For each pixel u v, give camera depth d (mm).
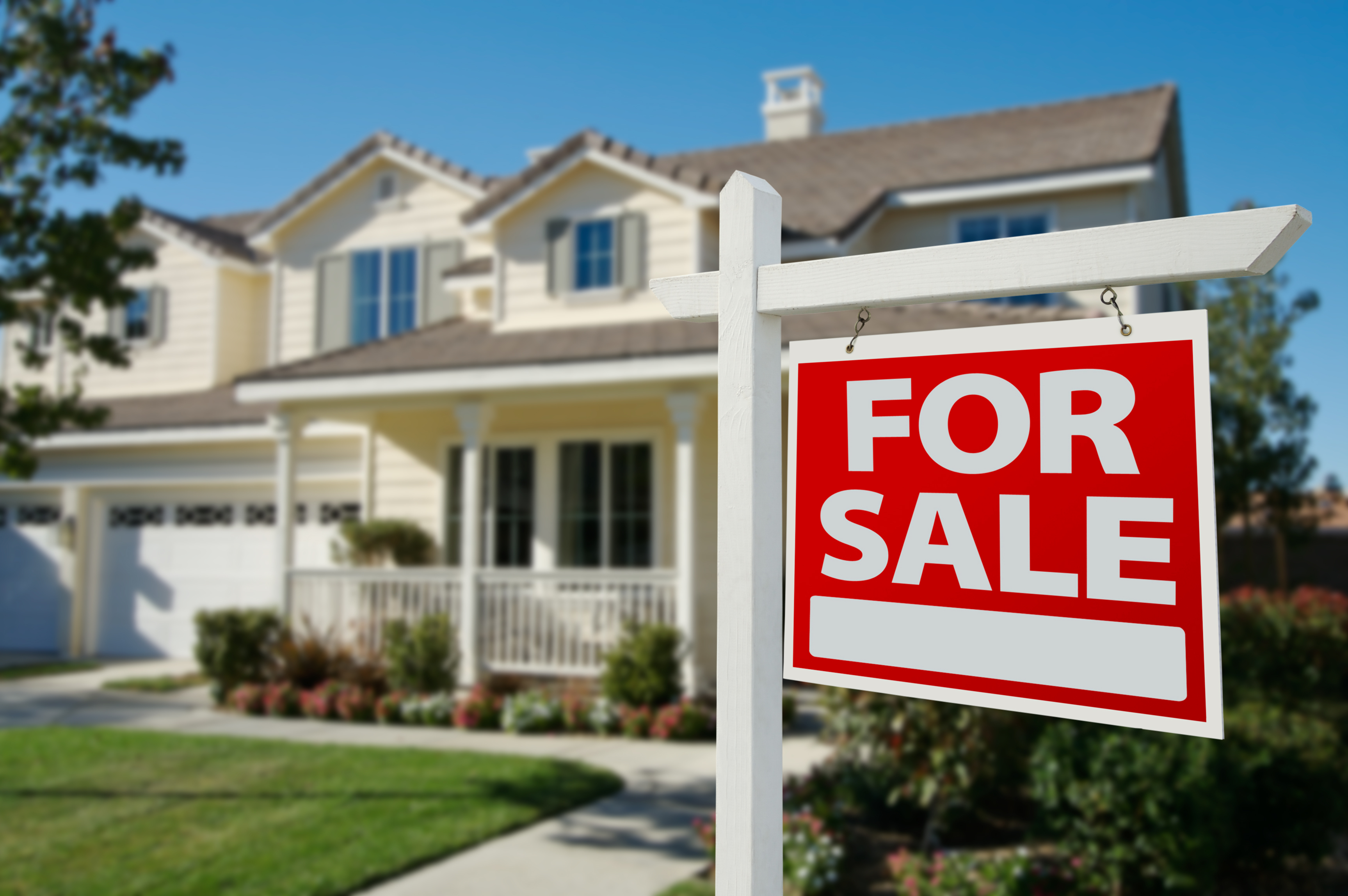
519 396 11312
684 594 10352
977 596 1819
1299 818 6316
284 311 16016
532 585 11094
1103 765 5438
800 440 2027
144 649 15328
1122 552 1700
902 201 13547
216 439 14453
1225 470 17234
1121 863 5387
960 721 5945
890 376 1942
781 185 14695
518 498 13148
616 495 12703
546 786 7613
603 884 5691
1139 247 1731
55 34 7941
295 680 11102
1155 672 1656
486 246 14805
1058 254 1796
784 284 2023
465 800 7227
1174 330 1696
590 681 11430
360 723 10383
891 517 1915
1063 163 12898
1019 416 1812
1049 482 1774
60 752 8789
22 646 15961
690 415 10484
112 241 8453
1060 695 1730
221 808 7082
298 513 14672
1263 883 6434
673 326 11625
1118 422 1726
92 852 6184
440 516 13562
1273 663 9438
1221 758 5961
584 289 12672
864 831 6633
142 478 15320
